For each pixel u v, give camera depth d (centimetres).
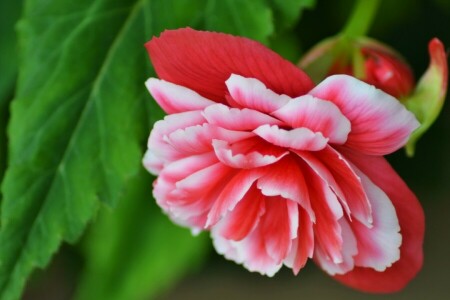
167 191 39
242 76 37
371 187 38
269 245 39
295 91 37
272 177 38
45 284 71
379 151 38
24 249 43
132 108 43
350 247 39
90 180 43
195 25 43
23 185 43
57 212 43
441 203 69
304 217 39
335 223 38
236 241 39
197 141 38
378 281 41
